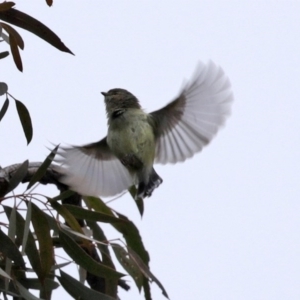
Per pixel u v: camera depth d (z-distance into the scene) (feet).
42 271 27.17
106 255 31.65
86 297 28.22
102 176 35.14
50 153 27.32
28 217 26.35
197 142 34.19
